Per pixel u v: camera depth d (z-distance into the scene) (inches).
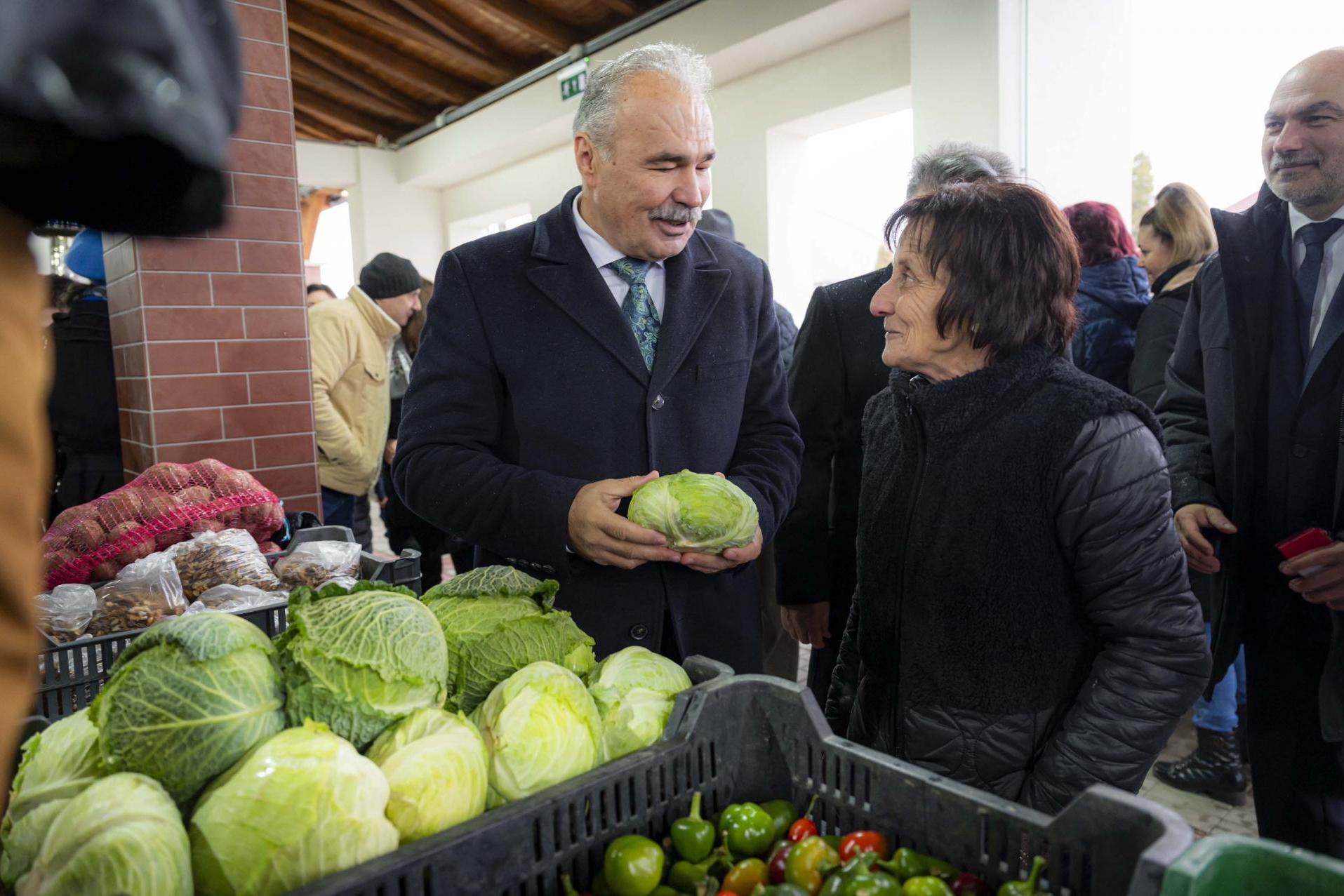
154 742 32.1
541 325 66.2
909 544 52.4
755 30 219.9
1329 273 71.1
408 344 187.3
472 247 68.9
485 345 66.9
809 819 37.7
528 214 390.6
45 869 28.8
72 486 109.4
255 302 105.5
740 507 58.0
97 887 28.1
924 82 175.6
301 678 35.2
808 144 253.3
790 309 257.6
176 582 65.7
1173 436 84.5
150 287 98.4
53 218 18.2
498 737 36.9
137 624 60.9
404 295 180.2
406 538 160.7
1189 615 47.1
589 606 64.7
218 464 81.4
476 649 42.9
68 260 113.7
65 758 34.2
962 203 49.5
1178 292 109.1
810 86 231.0
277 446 108.6
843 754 37.3
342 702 34.8
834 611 89.1
